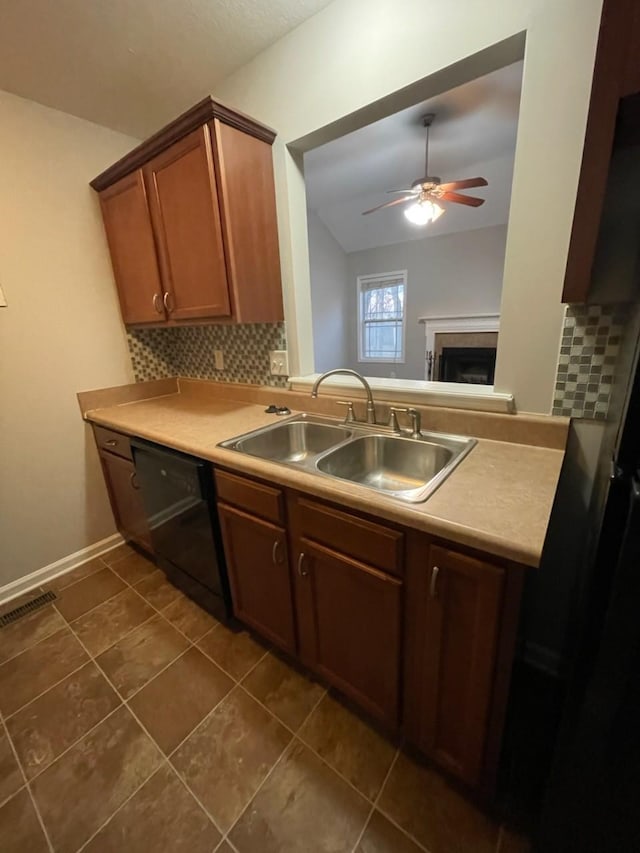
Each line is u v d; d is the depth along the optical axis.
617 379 0.93
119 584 1.96
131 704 1.33
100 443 2.08
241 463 1.25
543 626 1.36
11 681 1.43
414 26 1.15
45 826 1.01
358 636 1.13
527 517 0.85
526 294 1.14
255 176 1.53
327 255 5.59
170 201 1.60
